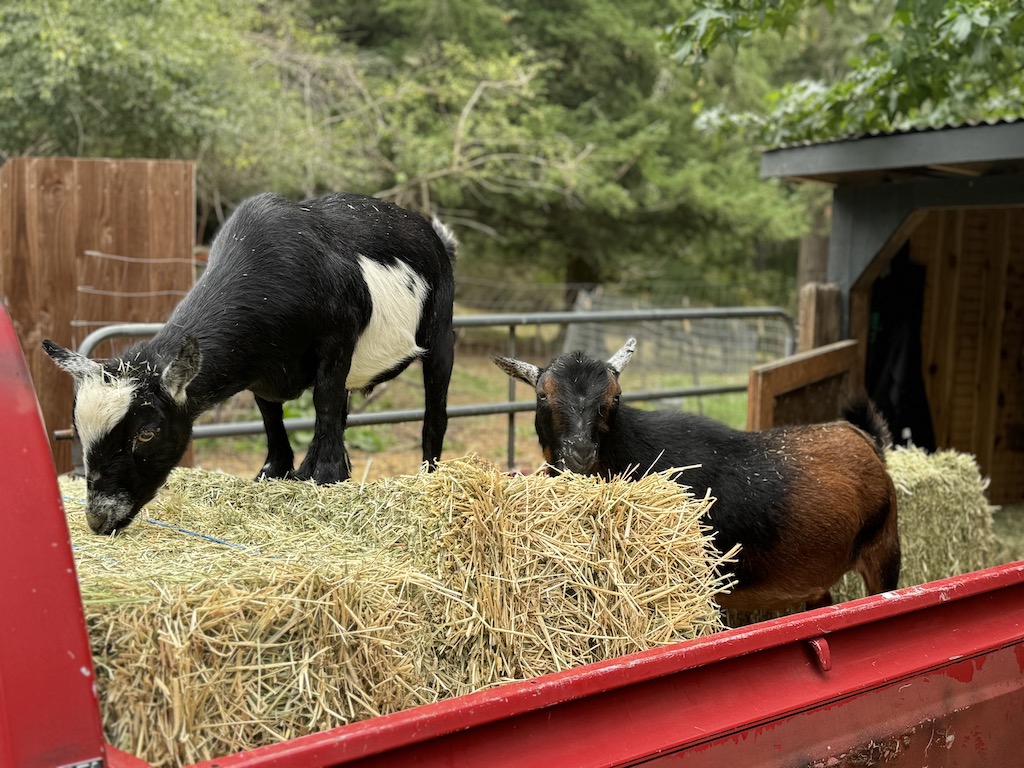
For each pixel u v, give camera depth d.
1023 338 8.62
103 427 2.84
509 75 15.45
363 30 18.38
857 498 4.25
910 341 7.79
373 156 15.45
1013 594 2.99
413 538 2.69
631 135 18.09
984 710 2.77
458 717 1.84
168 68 11.05
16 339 1.81
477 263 23.34
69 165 6.14
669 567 2.85
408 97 14.70
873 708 2.49
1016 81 7.64
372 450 10.50
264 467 4.08
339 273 3.68
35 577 1.63
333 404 3.75
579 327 15.34
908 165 6.22
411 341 4.11
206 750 1.98
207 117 11.49
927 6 5.53
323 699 2.13
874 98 6.95
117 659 1.96
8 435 1.69
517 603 2.61
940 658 2.65
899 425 7.73
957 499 5.48
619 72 18.62
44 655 1.60
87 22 10.47
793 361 6.69
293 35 14.78
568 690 1.99
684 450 4.07
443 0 16.30
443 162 14.84
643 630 2.75
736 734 2.21
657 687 2.17
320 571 2.29
